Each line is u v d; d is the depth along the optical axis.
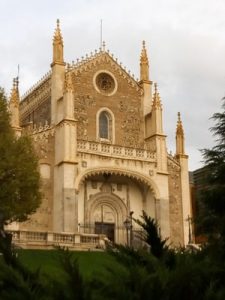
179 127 66.81
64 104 59.03
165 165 62.72
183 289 6.75
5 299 6.03
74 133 58.03
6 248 6.76
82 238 44.59
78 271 6.43
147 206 62.19
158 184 61.53
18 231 42.62
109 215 61.00
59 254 6.65
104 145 59.41
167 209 61.06
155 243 8.10
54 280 6.48
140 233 8.56
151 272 7.10
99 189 60.66
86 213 58.97
